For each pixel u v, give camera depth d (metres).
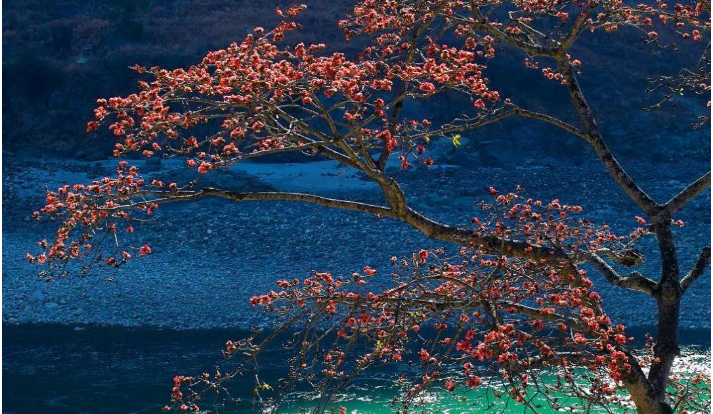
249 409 16.73
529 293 9.13
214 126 43.94
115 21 62.09
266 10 64.19
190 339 23.64
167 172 42.06
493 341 7.08
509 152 47.72
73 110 52.91
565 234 9.04
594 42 59.56
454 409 14.62
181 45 58.28
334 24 59.34
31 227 36.06
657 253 30.19
